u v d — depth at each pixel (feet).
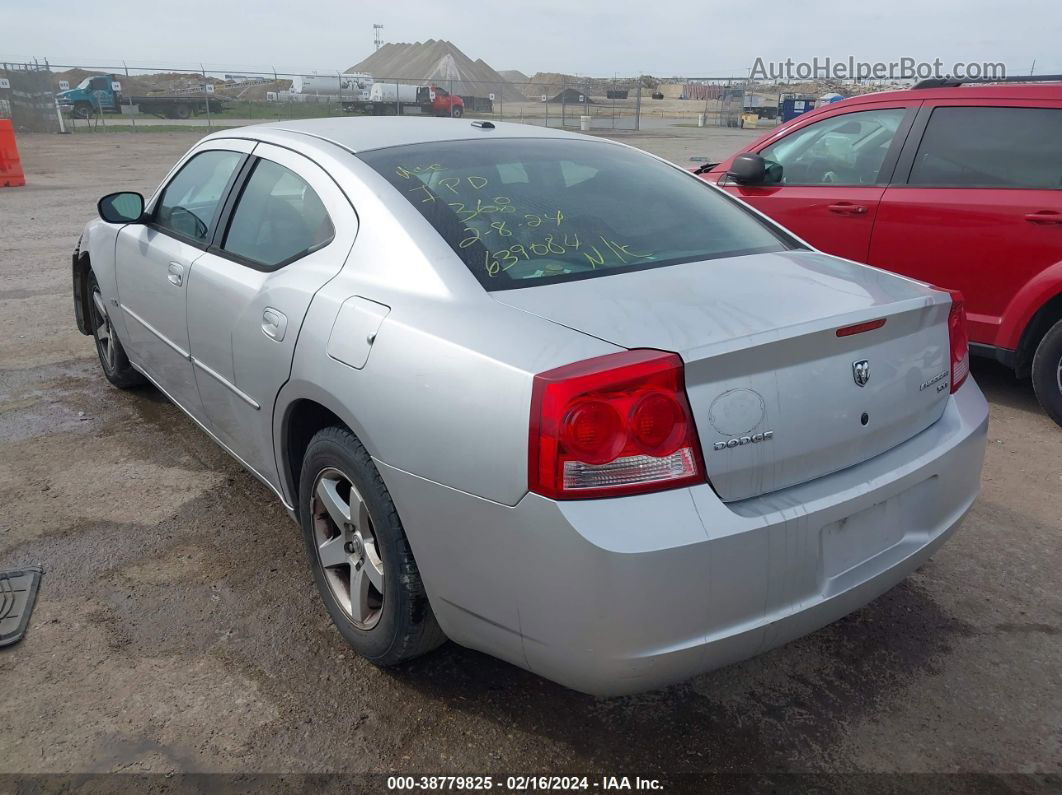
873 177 16.43
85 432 14.24
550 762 7.38
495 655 7.05
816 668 8.61
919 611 9.53
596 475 5.92
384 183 8.57
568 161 9.86
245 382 9.55
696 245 8.63
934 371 7.82
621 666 6.11
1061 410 14.44
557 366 6.13
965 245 15.01
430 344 6.90
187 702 7.98
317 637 8.98
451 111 123.24
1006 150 14.78
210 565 10.31
